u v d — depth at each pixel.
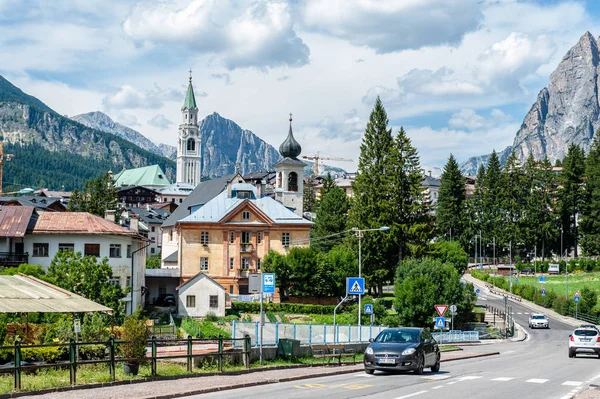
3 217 72.81
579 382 28.59
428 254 112.50
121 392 23.00
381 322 85.06
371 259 111.31
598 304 117.94
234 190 110.38
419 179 116.88
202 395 23.44
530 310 119.31
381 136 118.00
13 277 39.16
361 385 26.84
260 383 27.34
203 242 105.56
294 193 132.88
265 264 101.38
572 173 169.62
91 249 73.44
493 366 38.81
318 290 99.88
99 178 168.62
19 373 22.25
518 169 175.25
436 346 34.94
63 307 33.53
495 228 173.62
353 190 118.00
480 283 155.12
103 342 25.69
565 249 178.00
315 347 39.88
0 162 150.75
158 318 84.69
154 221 187.62
